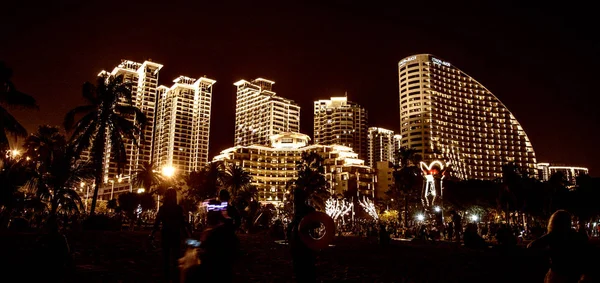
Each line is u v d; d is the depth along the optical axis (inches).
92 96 1595.7
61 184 1440.7
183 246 691.4
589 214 3225.9
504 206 3666.3
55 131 2135.8
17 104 1157.7
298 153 7027.6
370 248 940.0
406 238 1633.9
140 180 2952.8
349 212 4483.3
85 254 579.8
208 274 254.2
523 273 538.3
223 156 6919.3
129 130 1625.2
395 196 3988.7
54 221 395.5
